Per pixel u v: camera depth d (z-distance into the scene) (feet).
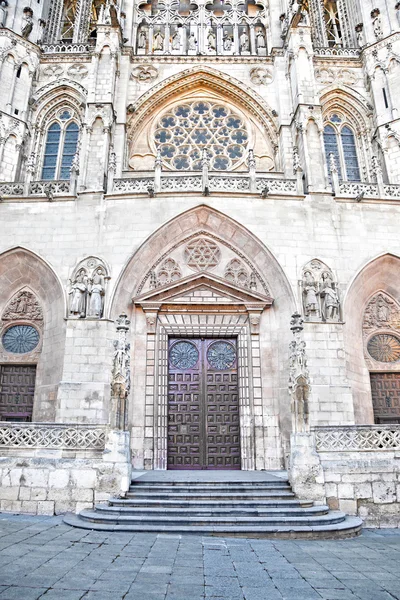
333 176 73.82
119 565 26.53
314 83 83.10
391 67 87.76
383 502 44.78
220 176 73.61
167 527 37.24
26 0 91.91
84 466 45.06
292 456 46.21
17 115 83.87
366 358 71.41
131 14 96.89
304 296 67.41
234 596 21.85
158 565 26.86
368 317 73.36
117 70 87.35
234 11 100.53
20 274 71.46
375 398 70.64
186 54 94.32
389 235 71.82
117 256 68.39
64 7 108.17
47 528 36.96
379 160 85.71
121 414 47.29
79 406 60.44
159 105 92.53
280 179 74.84
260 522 38.68
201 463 64.54
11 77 84.43
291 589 23.18
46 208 70.95
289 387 49.03
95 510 42.11
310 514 40.78
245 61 92.94
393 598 21.91
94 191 71.31
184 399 67.67
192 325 69.92
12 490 44.45
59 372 63.46
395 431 48.08
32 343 70.18
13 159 80.79
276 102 90.12
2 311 71.15
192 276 70.13
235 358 69.72
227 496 43.78
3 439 47.26
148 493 44.32
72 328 63.98
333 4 113.09
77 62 91.81
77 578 23.73
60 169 85.92
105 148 76.89
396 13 90.79
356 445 47.52
